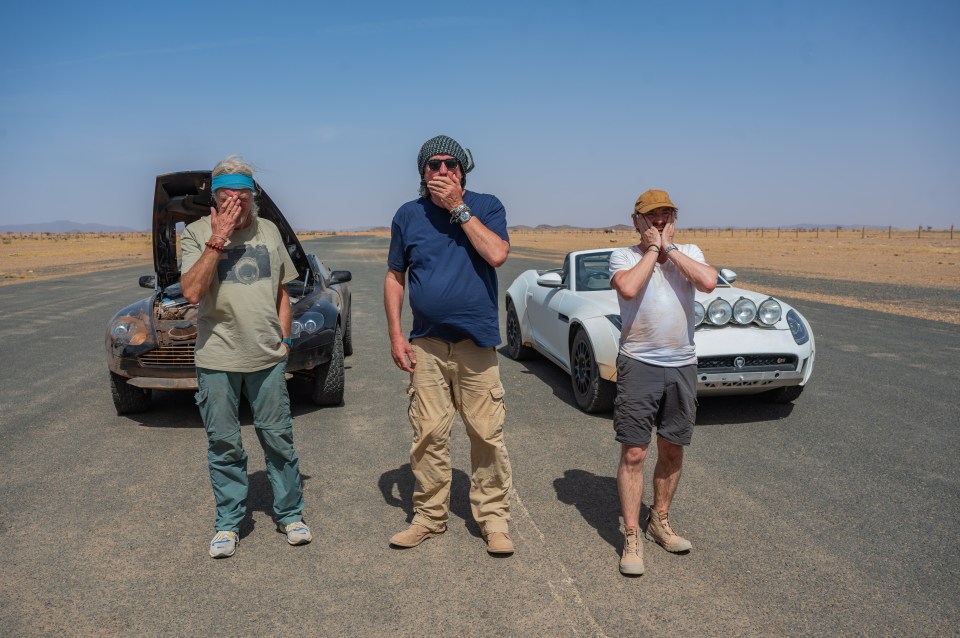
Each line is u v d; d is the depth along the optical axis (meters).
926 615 2.59
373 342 8.60
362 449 4.59
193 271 2.88
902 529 3.34
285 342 3.27
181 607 2.67
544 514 3.55
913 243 61.03
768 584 2.82
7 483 3.99
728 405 5.63
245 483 3.23
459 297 3.01
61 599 2.73
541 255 29.98
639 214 3.00
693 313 3.06
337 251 36.66
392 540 3.16
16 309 12.15
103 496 3.79
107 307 12.39
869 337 8.85
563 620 2.56
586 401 5.43
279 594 2.76
